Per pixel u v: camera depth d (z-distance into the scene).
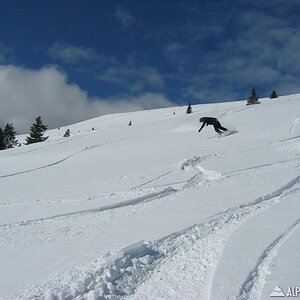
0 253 7.67
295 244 6.59
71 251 7.28
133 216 9.43
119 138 34.69
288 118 26.92
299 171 12.03
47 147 36.09
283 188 10.32
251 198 9.53
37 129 67.88
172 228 7.91
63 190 14.28
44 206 11.88
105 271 6.09
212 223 8.08
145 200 11.43
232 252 6.46
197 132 29.23
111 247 7.21
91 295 5.42
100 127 95.44
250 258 6.19
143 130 39.12
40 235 8.77
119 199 11.63
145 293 5.62
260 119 29.72
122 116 106.94
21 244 8.18
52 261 6.86
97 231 8.47
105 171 17.70
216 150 18.89
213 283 5.53
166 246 7.12
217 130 24.38
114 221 9.22
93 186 14.31
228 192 10.45
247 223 7.76
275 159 14.69
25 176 20.03
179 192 11.51
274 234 7.09
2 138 68.25
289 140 18.50
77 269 6.28
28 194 14.24
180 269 6.23
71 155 26.83
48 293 5.44
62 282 5.85
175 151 21.02
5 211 11.65
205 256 6.54
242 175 12.62
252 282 5.55
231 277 5.65
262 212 8.43
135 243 7.09
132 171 16.53
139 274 6.18
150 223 8.53
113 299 5.48
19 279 6.19
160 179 14.18
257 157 15.45
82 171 18.88
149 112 107.31
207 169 14.27
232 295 5.20
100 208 10.84
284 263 5.94
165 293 5.54
